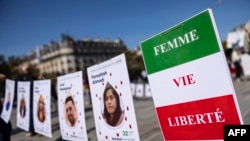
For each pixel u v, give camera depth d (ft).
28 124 19.62
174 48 8.64
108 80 11.09
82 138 13.26
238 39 50.57
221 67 7.61
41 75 24.31
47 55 357.82
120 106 10.59
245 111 20.35
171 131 9.18
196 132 8.50
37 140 20.52
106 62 11.07
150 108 30.73
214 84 7.85
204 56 7.93
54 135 21.34
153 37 9.23
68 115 14.39
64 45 337.11
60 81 14.98
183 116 8.73
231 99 7.55
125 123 10.46
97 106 12.10
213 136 8.08
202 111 8.23
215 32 7.59
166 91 9.08
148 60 9.51
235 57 50.88
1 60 99.96
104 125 11.77
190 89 8.42
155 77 9.35
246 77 55.93
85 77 44.42
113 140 11.28
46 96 16.79
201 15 7.87
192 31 8.11
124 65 10.03
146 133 18.19
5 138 15.81
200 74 8.11
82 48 349.82
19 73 23.00
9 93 19.10
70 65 334.65
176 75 8.70
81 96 13.01
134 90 45.19
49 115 16.43
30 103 20.17
